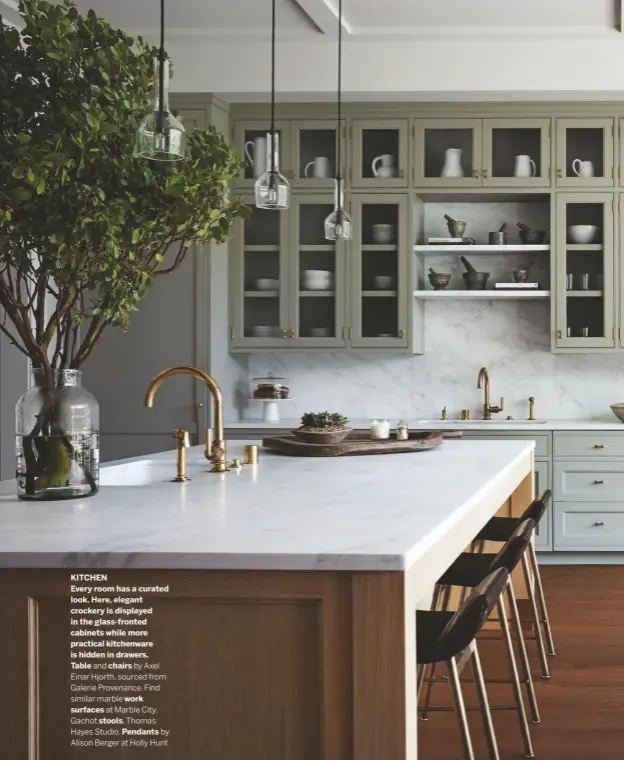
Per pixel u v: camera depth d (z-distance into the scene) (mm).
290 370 6215
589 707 3178
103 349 5484
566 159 5586
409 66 5348
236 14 4965
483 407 6117
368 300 5668
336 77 5363
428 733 2963
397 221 5629
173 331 5445
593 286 5586
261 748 1642
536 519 2760
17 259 2023
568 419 6023
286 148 5652
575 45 5285
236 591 1618
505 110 5574
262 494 2352
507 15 4961
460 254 6070
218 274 5547
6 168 1967
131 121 2148
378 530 1789
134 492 2393
